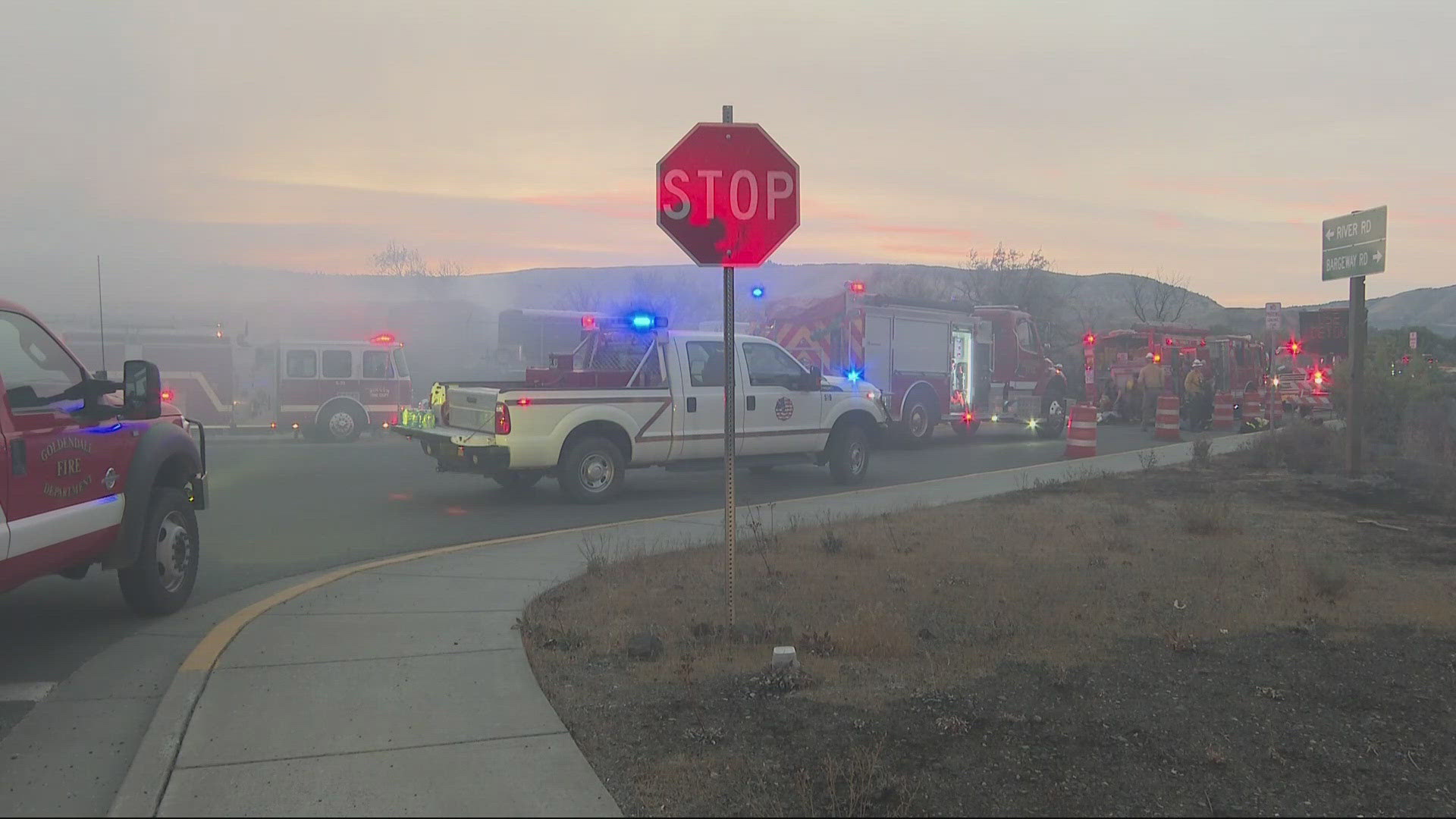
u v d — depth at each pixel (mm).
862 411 14367
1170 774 3953
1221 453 17016
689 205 5773
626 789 3736
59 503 5461
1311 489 12398
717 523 10383
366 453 19500
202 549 9016
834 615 6227
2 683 5141
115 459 6027
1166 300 59094
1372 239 12945
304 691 4734
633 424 12320
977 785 3811
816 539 8875
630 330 13102
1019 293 51188
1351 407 13430
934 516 10305
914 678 5047
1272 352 23344
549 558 8320
